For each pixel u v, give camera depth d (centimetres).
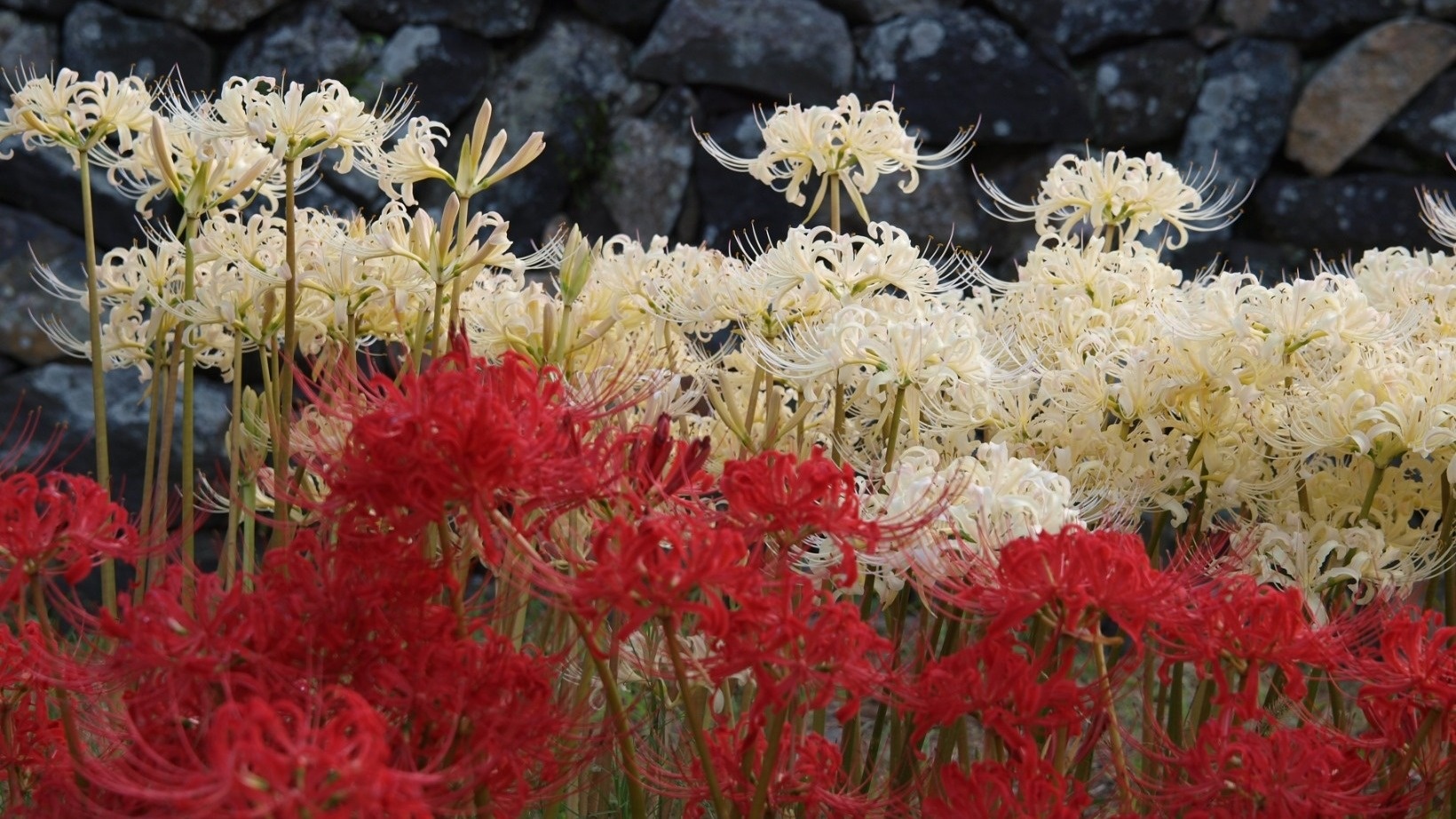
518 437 145
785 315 184
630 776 155
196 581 151
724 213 348
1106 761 171
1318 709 173
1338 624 162
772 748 153
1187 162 350
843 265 182
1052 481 159
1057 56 348
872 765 181
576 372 184
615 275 188
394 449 146
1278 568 177
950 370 172
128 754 148
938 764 169
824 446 187
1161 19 349
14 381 331
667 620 148
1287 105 348
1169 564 159
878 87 348
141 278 184
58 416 331
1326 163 346
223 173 180
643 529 145
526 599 156
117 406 332
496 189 343
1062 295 191
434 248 175
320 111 176
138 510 331
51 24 338
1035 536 156
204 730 145
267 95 178
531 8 347
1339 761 155
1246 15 350
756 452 183
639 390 161
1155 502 182
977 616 167
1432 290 187
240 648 146
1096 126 351
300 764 136
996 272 352
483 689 150
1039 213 196
